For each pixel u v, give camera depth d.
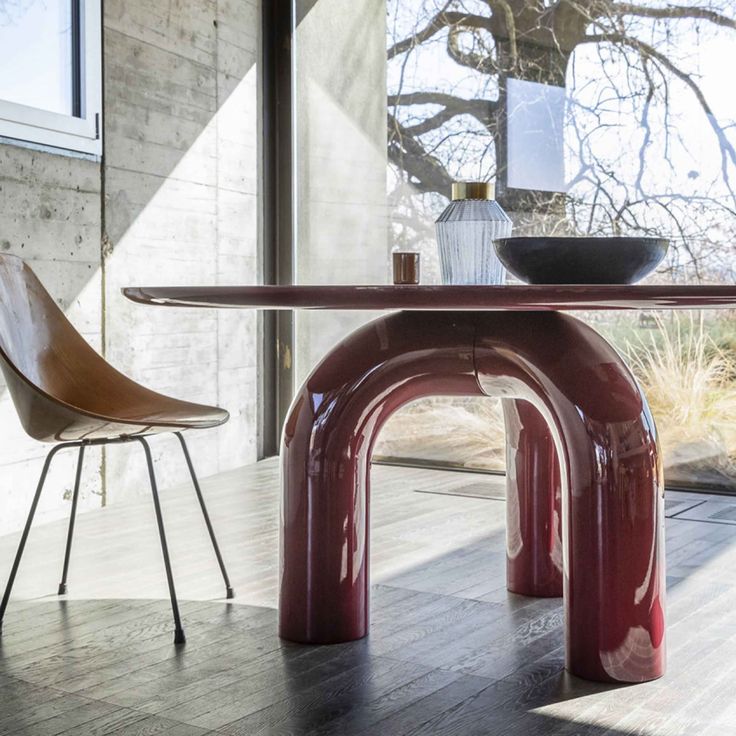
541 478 2.69
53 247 3.72
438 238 2.28
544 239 1.91
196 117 4.54
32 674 2.09
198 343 4.59
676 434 4.15
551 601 2.65
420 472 4.68
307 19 5.01
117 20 4.02
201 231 4.59
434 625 2.44
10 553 3.18
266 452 5.17
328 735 1.78
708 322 4.05
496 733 1.79
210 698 1.96
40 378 2.60
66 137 3.74
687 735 1.78
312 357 5.10
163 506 3.96
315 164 5.02
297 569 2.32
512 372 2.20
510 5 4.45
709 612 2.52
